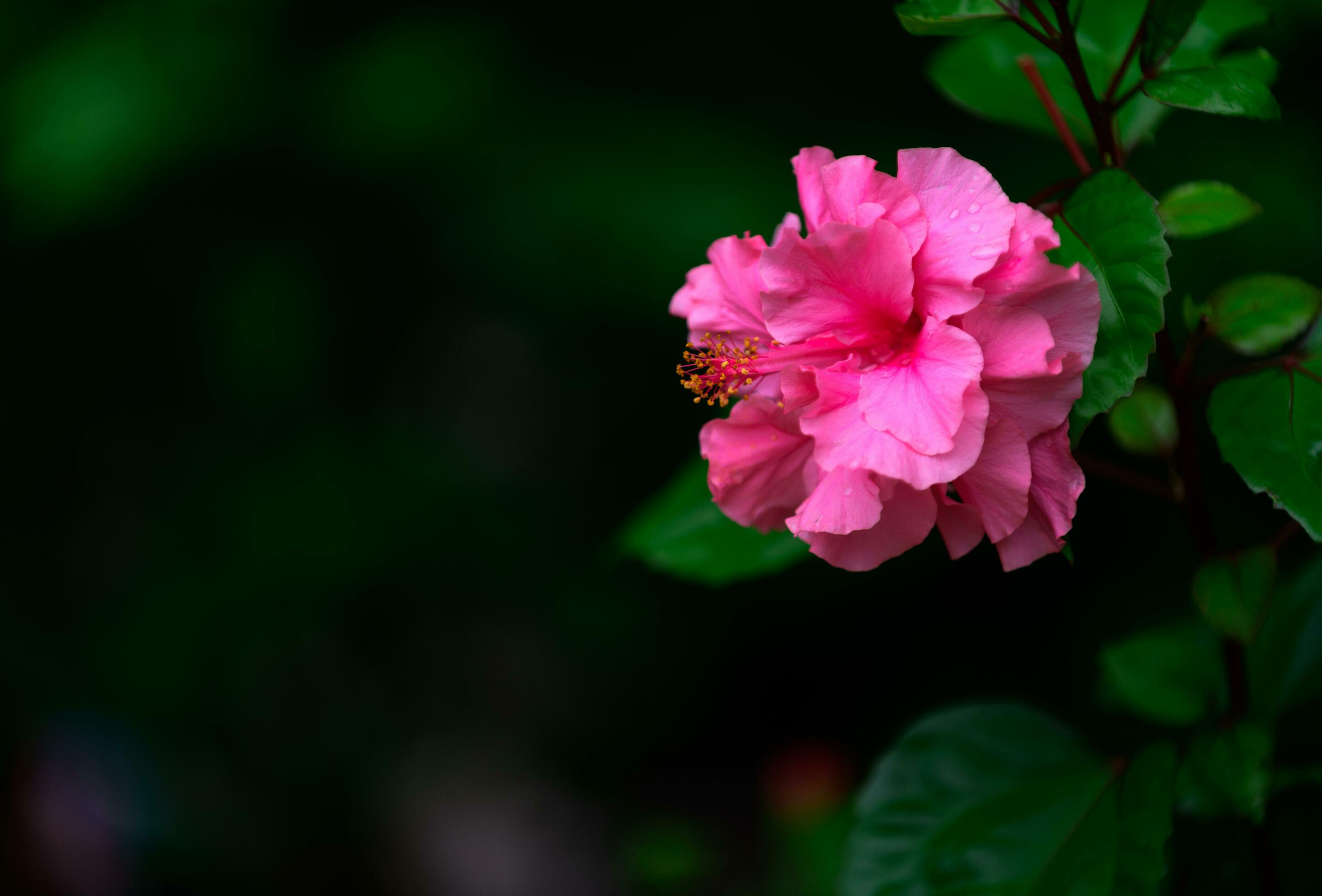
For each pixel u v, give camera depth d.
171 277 4.35
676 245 3.66
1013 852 1.54
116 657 4.36
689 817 5.53
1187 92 1.27
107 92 3.76
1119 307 1.17
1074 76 1.31
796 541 1.66
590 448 4.90
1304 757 1.61
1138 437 1.54
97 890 4.64
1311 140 3.61
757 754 5.77
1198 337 1.37
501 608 4.82
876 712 5.39
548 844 5.51
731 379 1.37
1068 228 1.22
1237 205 1.32
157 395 4.66
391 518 4.37
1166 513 4.06
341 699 5.07
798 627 5.35
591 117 3.96
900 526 1.24
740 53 4.26
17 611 4.63
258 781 4.88
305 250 4.25
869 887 1.61
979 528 1.23
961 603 5.02
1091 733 2.60
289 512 4.25
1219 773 1.42
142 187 3.89
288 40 4.06
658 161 3.80
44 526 4.80
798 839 3.42
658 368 4.62
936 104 4.09
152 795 4.75
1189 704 1.64
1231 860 1.68
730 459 1.34
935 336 1.18
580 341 4.60
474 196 3.92
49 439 4.71
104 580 4.82
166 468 4.55
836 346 1.28
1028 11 1.55
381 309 4.50
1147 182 3.59
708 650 5.26
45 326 4.52
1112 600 4.12
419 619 4.81
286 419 4.41
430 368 4.95
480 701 5.22
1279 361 1.33
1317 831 1.68
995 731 1.68
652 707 5.43
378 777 5.15
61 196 3.68
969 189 1.18
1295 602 1.70
